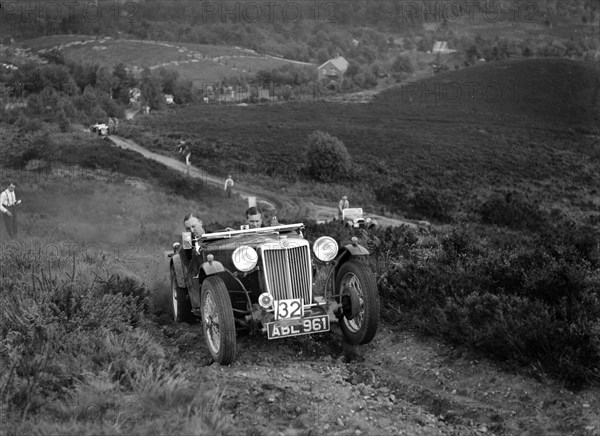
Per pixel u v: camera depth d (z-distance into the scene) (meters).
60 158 46.91
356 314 5.98
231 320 5.61
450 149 91.94
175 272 7.57
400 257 9.02
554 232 18.78
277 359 5.98
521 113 130.25
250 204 7.48
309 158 60.22
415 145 93.62
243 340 6.49
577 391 4.77
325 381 5.29
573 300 5.97
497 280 7.03
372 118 125.44
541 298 6.48
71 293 6.72
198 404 4.35
